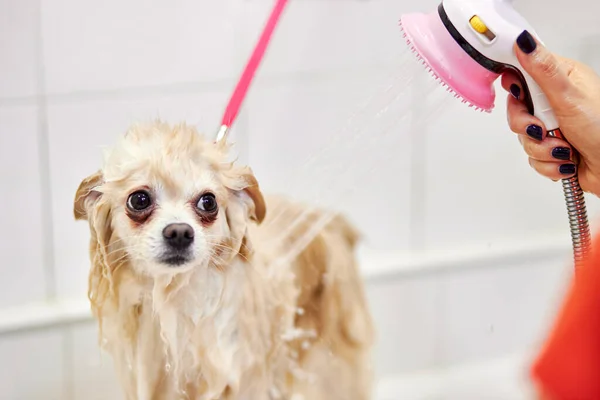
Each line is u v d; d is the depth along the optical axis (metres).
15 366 1.27
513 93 0.81
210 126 1.35
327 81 1.43
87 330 1.30
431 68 0.79
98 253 0.91
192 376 0.96
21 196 1.27
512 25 0.77
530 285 1.67
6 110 1.24
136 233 0.86
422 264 1.55
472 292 1.62
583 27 1.55
